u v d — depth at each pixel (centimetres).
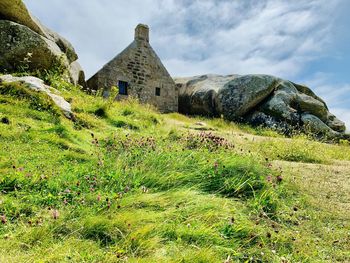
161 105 2556
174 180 511
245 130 1856
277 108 2056
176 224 373
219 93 2283
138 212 384
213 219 401
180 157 605
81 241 328
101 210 390
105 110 1069
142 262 294
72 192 446
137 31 2477
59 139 676
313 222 437
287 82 2280
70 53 1858
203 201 441
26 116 790
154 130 1054
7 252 294
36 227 338
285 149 983
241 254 342
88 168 552
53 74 1320
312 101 2131
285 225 431
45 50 1311
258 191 510
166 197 439
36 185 455
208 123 1864
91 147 713
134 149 665
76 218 368
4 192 426
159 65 2564
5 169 482
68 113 895
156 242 333
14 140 633
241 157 616
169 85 2608
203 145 770
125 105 1338
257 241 375
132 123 1071
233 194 504
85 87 2047
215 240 357
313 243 381
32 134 670
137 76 2433
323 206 496
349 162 961
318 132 1950
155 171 531
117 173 508
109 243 334
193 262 304
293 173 659
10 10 1295
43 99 876
